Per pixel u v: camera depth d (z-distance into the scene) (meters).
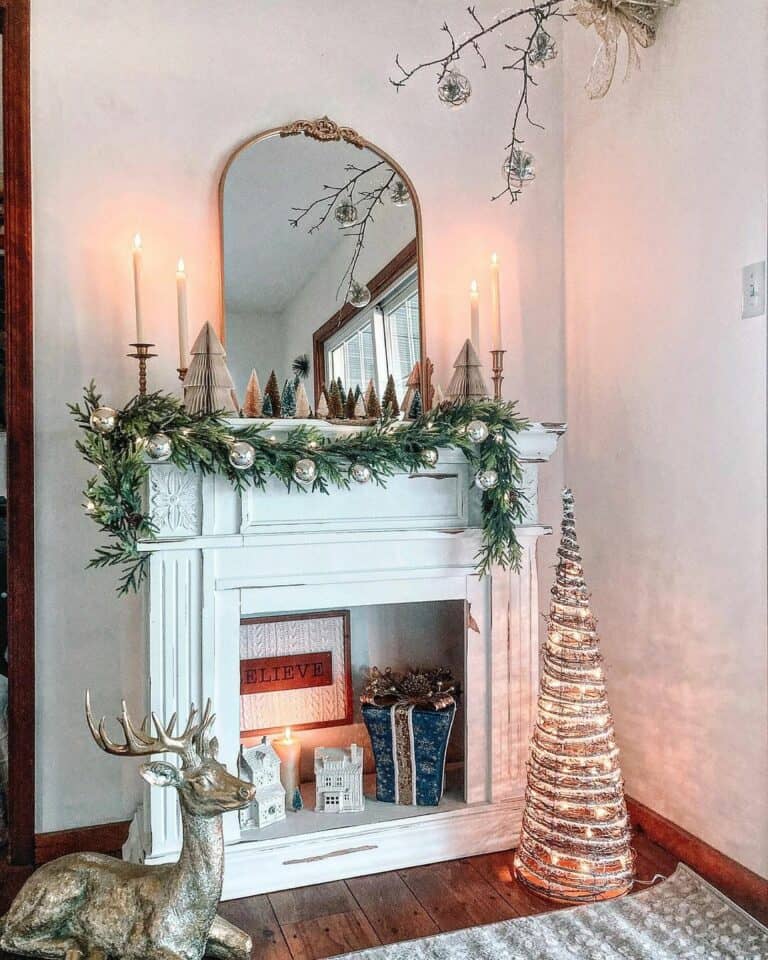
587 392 2.62
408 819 2.18
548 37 2.00
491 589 2.23
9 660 2.15
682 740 2.22
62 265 2.18
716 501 2.09
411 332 2.48
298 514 2.04
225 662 2.01
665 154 2.25
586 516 2.64
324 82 2.43
